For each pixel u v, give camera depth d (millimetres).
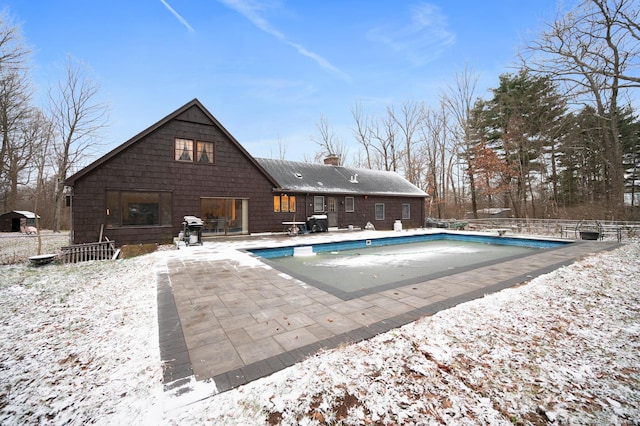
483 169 20750
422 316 3145
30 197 21984
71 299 4102
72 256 7254
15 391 1941
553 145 18312
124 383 1981
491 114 21359
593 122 14828
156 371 2094
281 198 13148
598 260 6422
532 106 18016
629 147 17047
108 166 9000
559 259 6633
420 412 1729
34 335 2873
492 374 2131
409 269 7055
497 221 18094
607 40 11211
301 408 1715
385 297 3836
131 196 9414
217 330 2805
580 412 1760
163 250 8578
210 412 1665
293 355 2299
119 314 3373
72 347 2576
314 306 3484
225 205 11547
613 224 12711
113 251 8008
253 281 4695
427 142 26562
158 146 9883
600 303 3703
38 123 18375
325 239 10844
